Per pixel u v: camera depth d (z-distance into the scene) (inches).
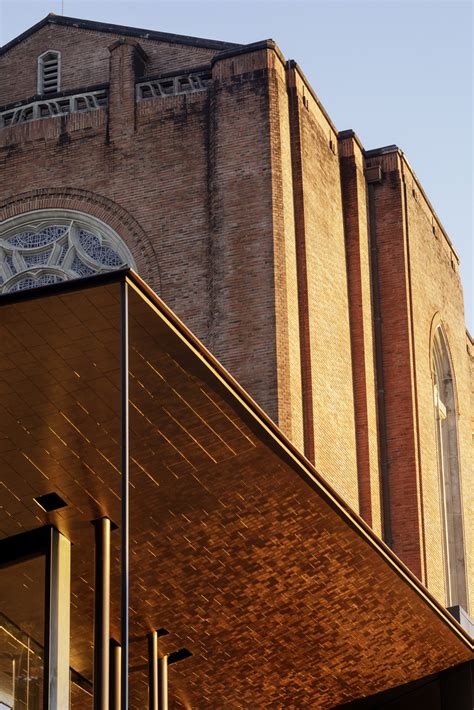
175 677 1120.2
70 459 854.5
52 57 1592.0
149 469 871.1
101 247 1438.2
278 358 1312.7
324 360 1406.3
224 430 855.7
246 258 1355.8
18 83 1595.7
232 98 1413.6
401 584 1082.7
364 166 1615.4
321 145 1507.1
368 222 1598.2
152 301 752.3
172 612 1028.5
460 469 1759.4
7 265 1462.8
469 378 1879.9
